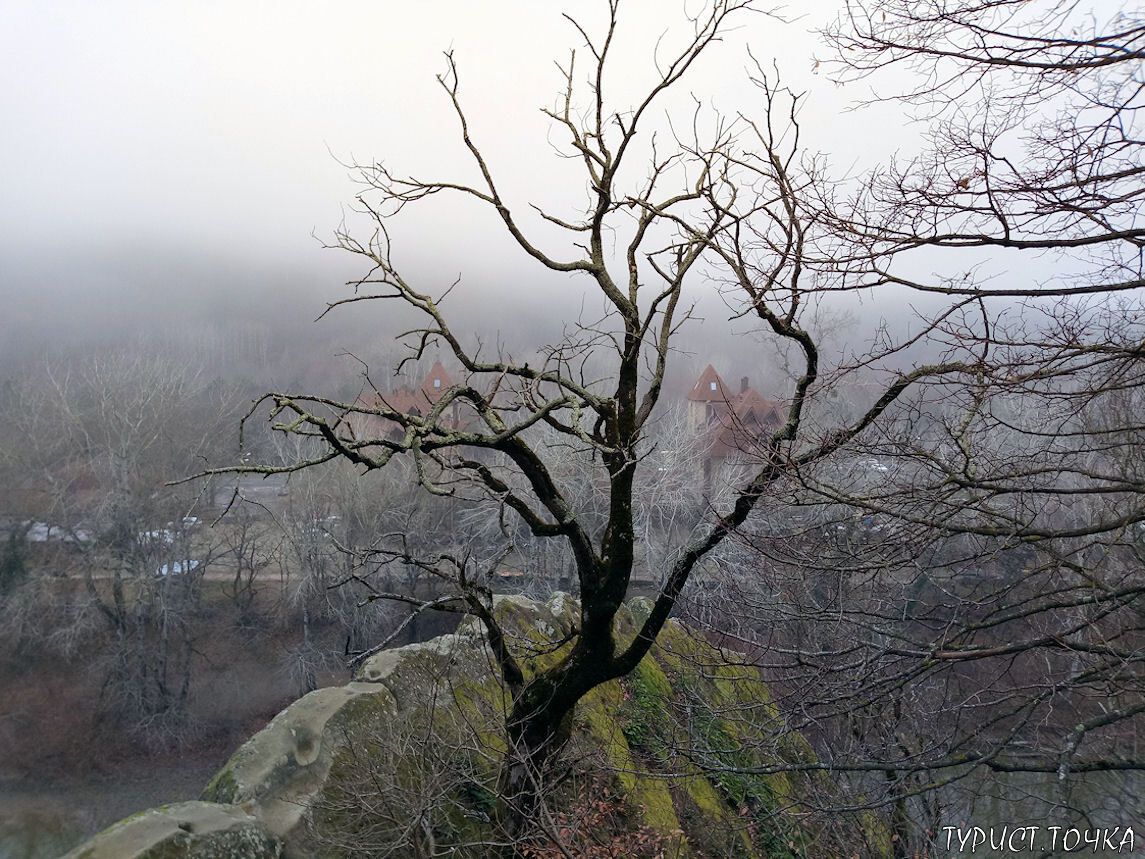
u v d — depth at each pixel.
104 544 24.59
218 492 25.70
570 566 25.53
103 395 25.23
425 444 5.57
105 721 23.69
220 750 23.45
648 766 9.39
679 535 25.11
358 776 6.10
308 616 25.92
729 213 5.78
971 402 5.65
